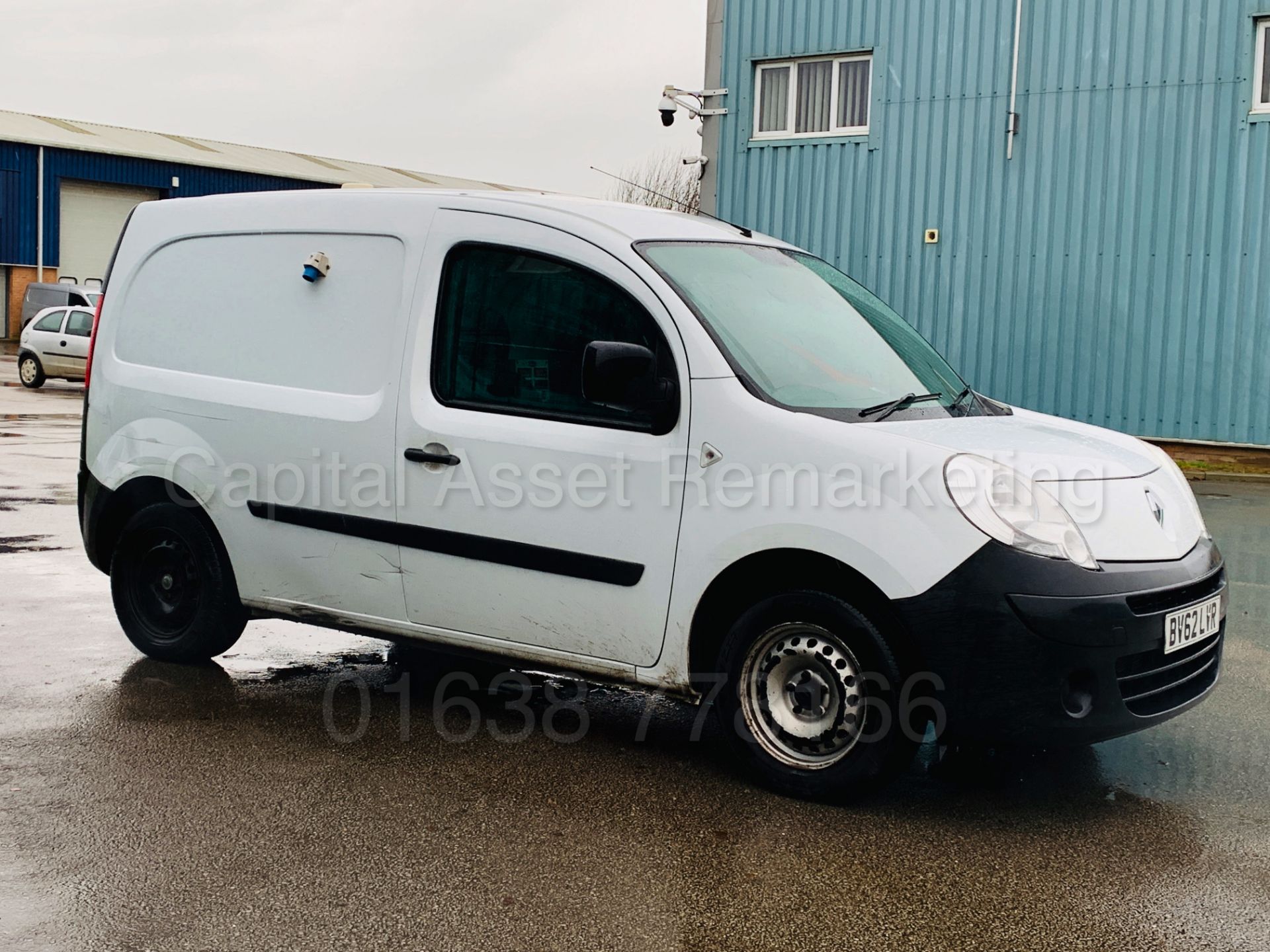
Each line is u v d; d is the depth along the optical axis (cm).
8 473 1200
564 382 446
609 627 436
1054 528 383
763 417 408
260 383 514
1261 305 1403
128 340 555
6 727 464
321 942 304
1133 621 380
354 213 501
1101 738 387
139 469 543
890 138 1575
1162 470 451
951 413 455
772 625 412
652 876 349
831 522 392
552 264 454
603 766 442
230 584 536
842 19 1592
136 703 500
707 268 459
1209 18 1402
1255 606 723
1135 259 1457
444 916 321
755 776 420
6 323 4266
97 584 716
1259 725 504
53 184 4288
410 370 474
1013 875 355
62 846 358
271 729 473
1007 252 1521
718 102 1681
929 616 380
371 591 489
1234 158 1404
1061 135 1482
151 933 308
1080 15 1462
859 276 1608
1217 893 345
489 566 456
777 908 330
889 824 393
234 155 5062
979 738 384
